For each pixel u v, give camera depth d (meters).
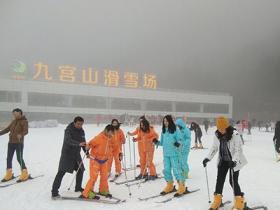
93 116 70.00
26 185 8.46
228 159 6.17
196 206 6.68
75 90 69.00
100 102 72.00
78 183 7.72
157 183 8.81
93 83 72.50
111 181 9.07
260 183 9.01
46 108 65.94
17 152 8.80
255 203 6.97
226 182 8.84
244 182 9.14
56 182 7.18
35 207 6.58
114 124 9.62
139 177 9.25
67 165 7.24
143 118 9.44
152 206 6.67
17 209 6.45
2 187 8.23
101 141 7.16
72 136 7.24
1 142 20.64
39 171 10.49
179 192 7.44
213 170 11.06
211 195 7.53
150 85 80.62
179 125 8.74
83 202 6.95
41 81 65.75
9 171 8.88
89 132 32.22
